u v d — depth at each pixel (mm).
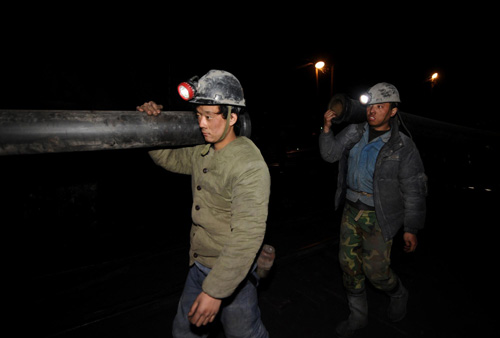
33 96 4680
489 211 4977
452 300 2656
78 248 3625
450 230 4250
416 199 1938
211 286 1057
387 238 1970
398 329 2260
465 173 6445
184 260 3240
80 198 4410
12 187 3904
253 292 1396
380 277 2029
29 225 4027
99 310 2346
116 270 2934
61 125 1042
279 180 7555
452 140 3164
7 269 3072
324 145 2139
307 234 4043
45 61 4750
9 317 2289
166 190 5574
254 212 1097
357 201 2082
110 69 5555
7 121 971
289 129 14484
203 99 1105
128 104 6000
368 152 2039
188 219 4758
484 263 3324
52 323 2229
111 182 4801
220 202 1251
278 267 3096
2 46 4379
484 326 2332
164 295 2562
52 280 2820
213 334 2074
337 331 2184
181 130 1262
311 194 6531
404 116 2490
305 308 2486
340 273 3035
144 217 4809
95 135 1102
